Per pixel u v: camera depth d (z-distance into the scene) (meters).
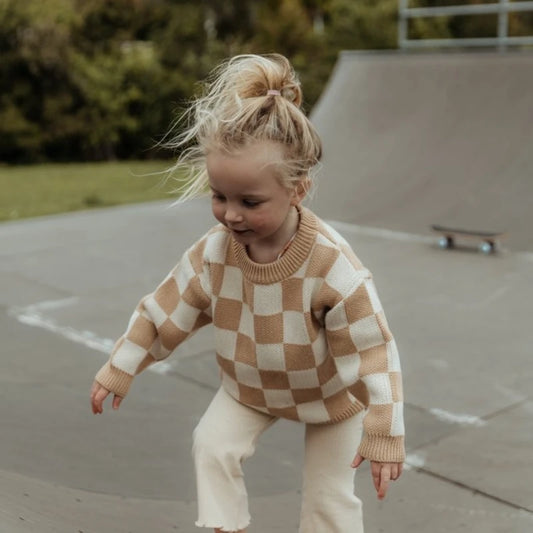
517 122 8.69
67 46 19.20
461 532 2.68
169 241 7.68
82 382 4.11
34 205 10.84
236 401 2.00
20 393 3.86
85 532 2.19
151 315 1.98
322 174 9.26
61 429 3.40
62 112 19.45
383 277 6.15
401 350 4.55
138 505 2.70
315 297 1.79
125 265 6.72
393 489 2.99
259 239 1.72
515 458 3.23
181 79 20.28
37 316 5.30
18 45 18.83
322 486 2.01
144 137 20.41
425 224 7.85
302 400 1.93
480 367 4.29
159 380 4.12
